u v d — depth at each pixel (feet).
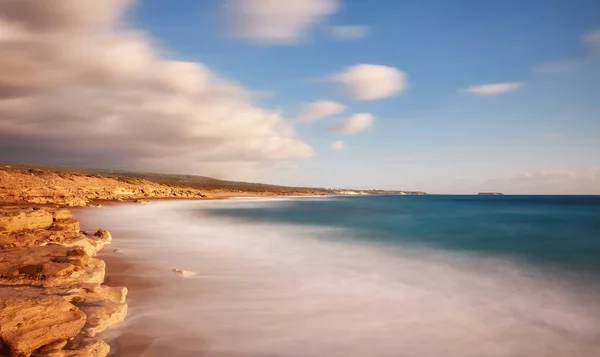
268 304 38.86
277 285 46.52
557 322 36.47
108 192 254.27
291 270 56.13
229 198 433.89
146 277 46.75
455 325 34.94
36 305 24.56
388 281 51.55
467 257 72.43
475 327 34.63
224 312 35.76
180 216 159.94
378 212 229.25
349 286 47.67
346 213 212.23
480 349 30.09
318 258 68.23
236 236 98.53
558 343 31.58
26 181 175.42
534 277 55.72
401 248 83.56
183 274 48.83
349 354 28.14
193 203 282.56
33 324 23.67
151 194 318.65
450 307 40.29
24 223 58.34
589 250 81.66
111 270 49.44
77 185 224.74
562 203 411.75
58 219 69.56
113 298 35.88
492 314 38.45
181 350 27.40
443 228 130.31
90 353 23.98
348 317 35.94
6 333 22.45
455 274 57.26
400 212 230.07
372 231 118.62
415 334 32.50
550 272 59.21
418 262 66.69
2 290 29.43
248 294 42.14
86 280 37.37
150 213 164.45
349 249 80.89
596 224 147.64
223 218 161.58
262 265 58.90
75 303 31.22
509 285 50.83
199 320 33.40
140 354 26.45
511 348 30.42
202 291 42.27
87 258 42.83
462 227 134.72
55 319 24.79
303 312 36.76
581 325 35.73
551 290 48.44
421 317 36.81
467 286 49.90
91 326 27.73
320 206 301.43
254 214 188.65
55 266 36.88
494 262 67.46
